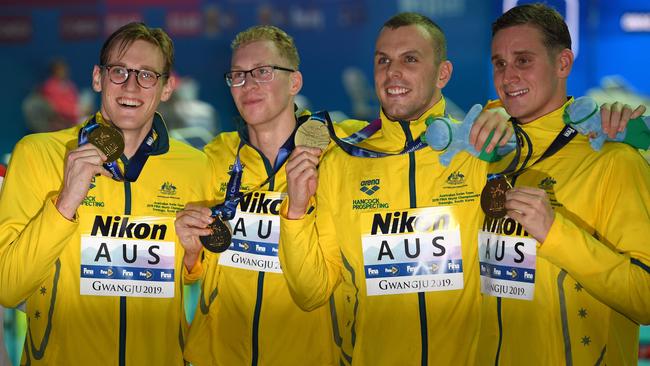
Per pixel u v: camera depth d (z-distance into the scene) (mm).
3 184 5336
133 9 18953
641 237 4562
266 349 5609
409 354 5133
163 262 5395
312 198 5516
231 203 5500
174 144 5766
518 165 4969
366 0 18750
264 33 5703
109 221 5348
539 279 4801
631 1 18422
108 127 5121
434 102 5363
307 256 5207
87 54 19125
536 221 4516
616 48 18547
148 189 5469
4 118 18906
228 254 5652
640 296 4516
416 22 5281
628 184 4633
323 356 5641
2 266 5086
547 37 4895
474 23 18266
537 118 4984
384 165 5262
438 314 5098
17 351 8062
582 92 18219
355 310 5297
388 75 5203
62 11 19047
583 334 4762
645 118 4676
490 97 18234
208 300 5730
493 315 4918
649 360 8648
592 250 4523
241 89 5637
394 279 5145
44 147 5391
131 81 5289
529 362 4770
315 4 18859
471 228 5094
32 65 19047
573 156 4824
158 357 5398
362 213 5227
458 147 4867
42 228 4965
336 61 18906
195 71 18938
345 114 18812
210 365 5711
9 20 19047
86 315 5277
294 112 5906
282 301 5605
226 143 5984
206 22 18875
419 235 5121
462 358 5074
